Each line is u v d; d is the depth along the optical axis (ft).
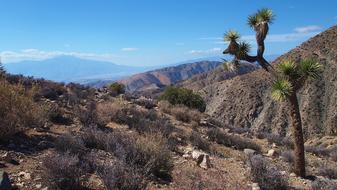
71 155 26.37
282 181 31.89
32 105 35.70
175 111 74.33
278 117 340.80
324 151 72.69
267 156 53.11
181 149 41.86
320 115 310.65
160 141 33.35
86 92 79.30
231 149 53.26
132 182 22.08
